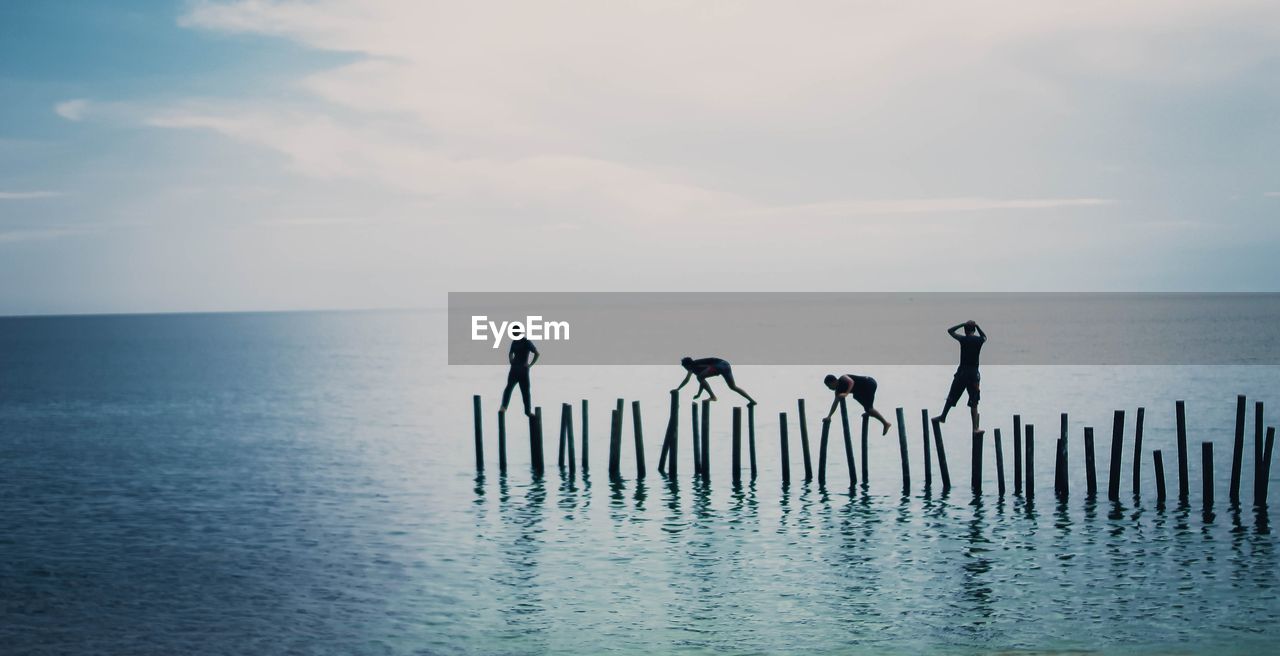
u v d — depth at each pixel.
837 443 36.91
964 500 26.59
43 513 27.02
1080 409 47.66
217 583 20.25
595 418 46.66
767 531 23.91
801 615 18.02
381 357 117.19
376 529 24.77
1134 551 21.62
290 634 17.16
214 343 175.12
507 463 33.91
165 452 38.34
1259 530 23.05
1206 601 18.38
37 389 71.31
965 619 17.67
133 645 16.66
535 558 21.92
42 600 19.12
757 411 47.84
